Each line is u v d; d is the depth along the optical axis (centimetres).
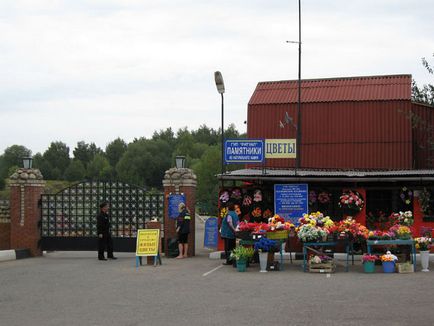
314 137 2934
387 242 1788
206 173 8362
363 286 1448
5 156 14912
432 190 2314
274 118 3002
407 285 1459
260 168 2841
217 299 1273
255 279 1627
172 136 17488
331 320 1015
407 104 2852
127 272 1841
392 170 2731
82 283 1587
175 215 2489
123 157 13988
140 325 1002
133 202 2541
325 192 2362
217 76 2358
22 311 1172
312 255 1830
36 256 2523
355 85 3023
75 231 2558
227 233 2036
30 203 2530
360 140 2883
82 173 14700
